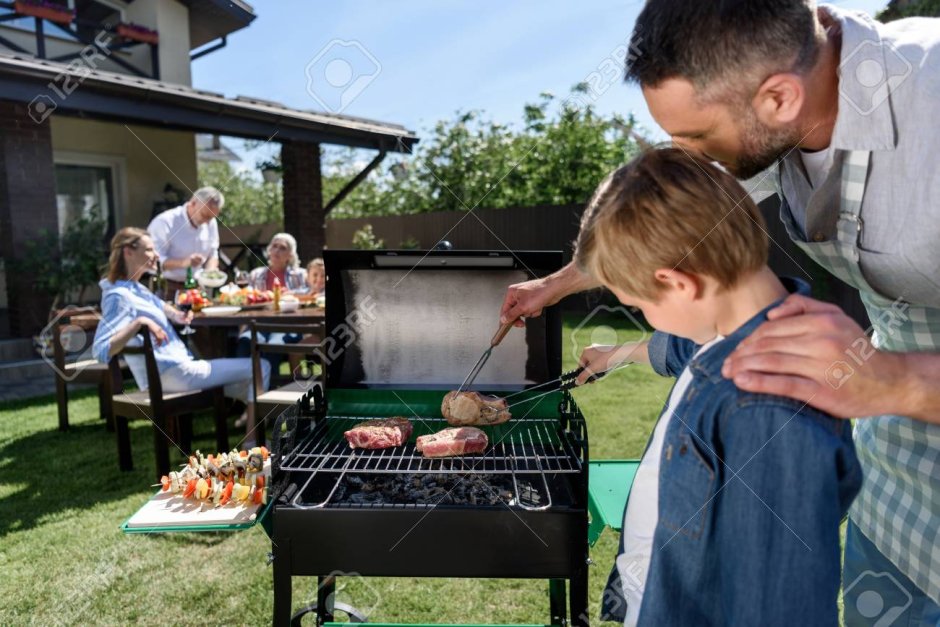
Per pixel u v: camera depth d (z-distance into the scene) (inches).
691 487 37.0
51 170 268.1
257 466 70.8
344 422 74.0
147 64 358.9
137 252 146.1
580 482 54.1
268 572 100.0
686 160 37.1
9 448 161.0
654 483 44.2
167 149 362.9
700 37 35.8
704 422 36.5
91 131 332.5
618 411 181.0
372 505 53.6
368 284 77.4
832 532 32.4
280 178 351.3
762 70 36.0
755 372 34.0
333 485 61.3
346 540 53.3
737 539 34.3
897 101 39.2
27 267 258.4
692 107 38.3
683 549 37.7
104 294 144.2
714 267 35.8
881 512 53.1
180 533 113.7
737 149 41.2
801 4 35.9
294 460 61.2
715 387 36.5
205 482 67.3
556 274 71.1
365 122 356.8
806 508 32.3
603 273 39.7
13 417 190.7
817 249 49.2
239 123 289.0
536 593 94.5
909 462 49.3
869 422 54.2
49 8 306.3
